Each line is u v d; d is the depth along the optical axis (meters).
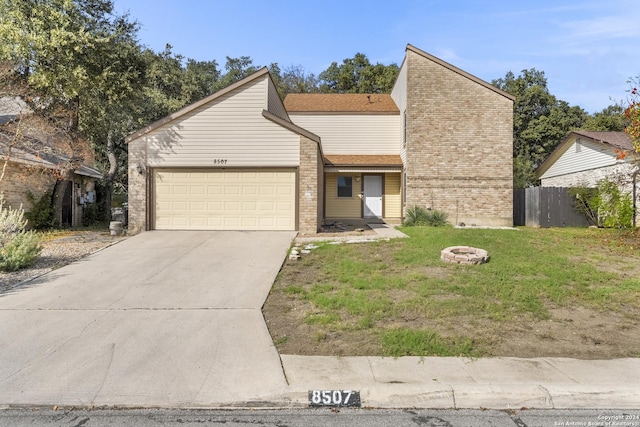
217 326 5.34
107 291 6.82
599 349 4.60
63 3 13.12
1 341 4.86
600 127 30.94
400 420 3.40
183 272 7.96
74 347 4.71
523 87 35.34
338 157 18.38
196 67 34.50
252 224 12.88
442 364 4.23
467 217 15.89
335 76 39.75
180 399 3.68
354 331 5.10
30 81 12.87
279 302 6.28
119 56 14.99
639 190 15.59
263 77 12.85
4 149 13.11
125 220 17.86
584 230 14.88
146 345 4.77
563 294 6.37
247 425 3.32
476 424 3.33
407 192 16.12
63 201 17.16
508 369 4.11
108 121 18.17
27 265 8.32
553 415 3.48
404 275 7.49
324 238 11.68
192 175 12.91
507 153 15.86
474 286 6.71
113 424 3.32
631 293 6.48
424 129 15.95
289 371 4.11
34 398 3.69
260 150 12.83
